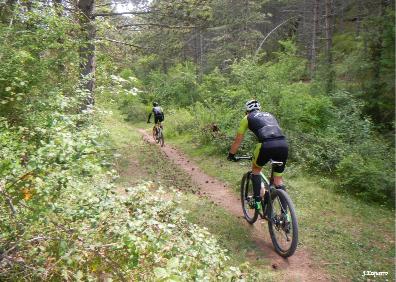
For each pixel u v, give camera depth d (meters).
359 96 14.73
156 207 2.92
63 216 2.66
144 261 2.83
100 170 2.77
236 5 25.75
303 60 17.20
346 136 11.66
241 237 5.69
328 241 5.59
